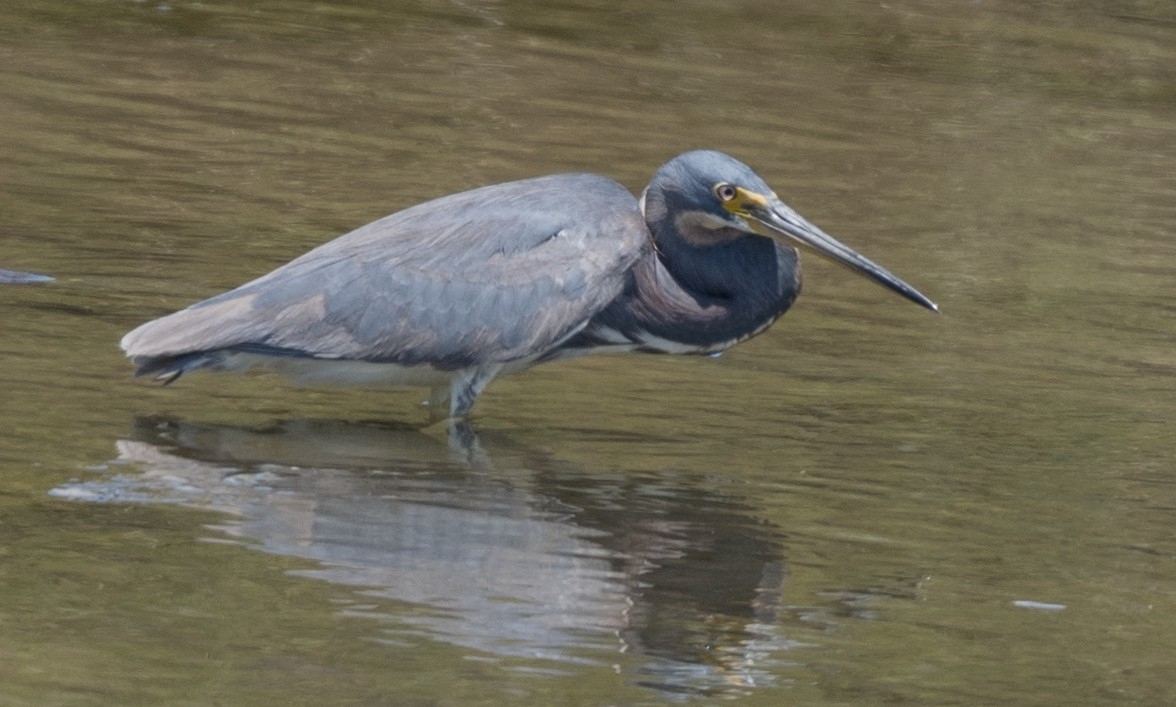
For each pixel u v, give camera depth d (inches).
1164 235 717.9
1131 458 476.7
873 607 367.6
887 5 1112.2
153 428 449.7
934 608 369.1
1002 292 633.0
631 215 492.1
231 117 762.8
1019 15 1115.3
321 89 818.8
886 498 435.8
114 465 419.5
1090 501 442.0
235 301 461.1
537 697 313.1
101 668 313.7
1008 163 806.5
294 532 386.0
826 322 591.2
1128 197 767.7
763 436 478.9
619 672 326.6
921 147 820.0
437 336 468.1
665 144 775.1
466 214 482.0
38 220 609.0
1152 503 442.9
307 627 337.1
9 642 321.7
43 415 448.5
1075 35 1074.1
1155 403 527.2
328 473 426.9
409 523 396.8
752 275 503.5
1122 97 944.3
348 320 463.8
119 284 552.7
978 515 427.8
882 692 326.0
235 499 403.9
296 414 475.8
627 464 449.7
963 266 660.1
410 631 338.6
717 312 500.7
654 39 976.9
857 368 545.3
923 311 608.7
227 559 367.9
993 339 581.9
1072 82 965.8
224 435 450.6
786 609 362.9
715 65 932.6
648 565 381.7
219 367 464.4
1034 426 499.8
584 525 403.2
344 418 476.7
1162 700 328.8
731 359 548.7
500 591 361.1
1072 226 721.0
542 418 486.6
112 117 745.6
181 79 814.5
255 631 334.0
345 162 711.1
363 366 471.5
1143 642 357.1
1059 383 542.0
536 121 795.4
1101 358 569.6
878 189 747.4
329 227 627.5
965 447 478.3
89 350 498.9
